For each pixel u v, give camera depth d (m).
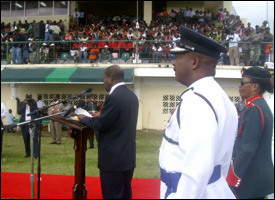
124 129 3.00
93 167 6.05
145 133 11.00
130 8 16.92
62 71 11.45
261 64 11.25
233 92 11.02
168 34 12.96
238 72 10.86
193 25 14.25
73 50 12.42
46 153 7.61
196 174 1.41
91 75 10.97
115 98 2.93
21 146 8.75
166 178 1.62
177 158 1.58
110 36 12.81
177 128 1.58
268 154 2.34
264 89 2.43
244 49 11.35
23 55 12.59
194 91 1.59
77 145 2.49
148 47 11.98
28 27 14.83
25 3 16.30
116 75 3.09
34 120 3.17
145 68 11.38
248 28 11.70
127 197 3.08
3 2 16.48
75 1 16.19
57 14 15.90
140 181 4.66
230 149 1.67
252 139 2.25
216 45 1.65
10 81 11.36
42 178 4.85
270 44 11.13
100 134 3.03
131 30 13.27
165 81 11.69
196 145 1.43
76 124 2.59
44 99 11.83
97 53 12.17
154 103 11.74
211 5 17.02
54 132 8.97
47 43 12.56
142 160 6.75
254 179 2.27
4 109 7.38
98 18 15.85
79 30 14.55
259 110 2.32
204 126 1.46
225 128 1.62
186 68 1.69
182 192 1.42
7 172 5.33
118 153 2.95
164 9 15.69
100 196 3.91
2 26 15.39
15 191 4.12
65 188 4.29
